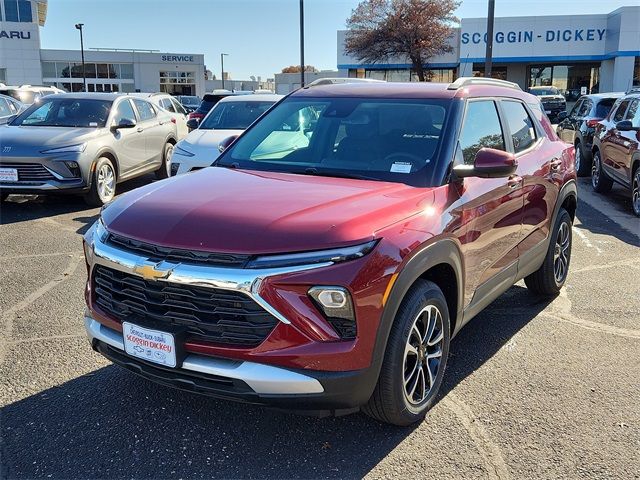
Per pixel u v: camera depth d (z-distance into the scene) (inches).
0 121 519.5
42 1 2375.7
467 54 1454.2
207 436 124.7
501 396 143.8
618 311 202.4
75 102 403.2
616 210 384.5
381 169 144.9
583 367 160.1
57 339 171.3
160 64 2504.9
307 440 123.9
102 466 114.4
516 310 203.3
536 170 183.9
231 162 165.6
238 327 107.1
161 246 111.0
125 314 118.9
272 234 107.8
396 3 1398.9
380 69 1561.3
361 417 133.0
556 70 1488.7
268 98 416.8
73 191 346.9
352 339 107.4
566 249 218.1
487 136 165.2
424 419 132.5
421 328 127.2
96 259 120.8
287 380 105.0
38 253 262.1
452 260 132.4
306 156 159.0
